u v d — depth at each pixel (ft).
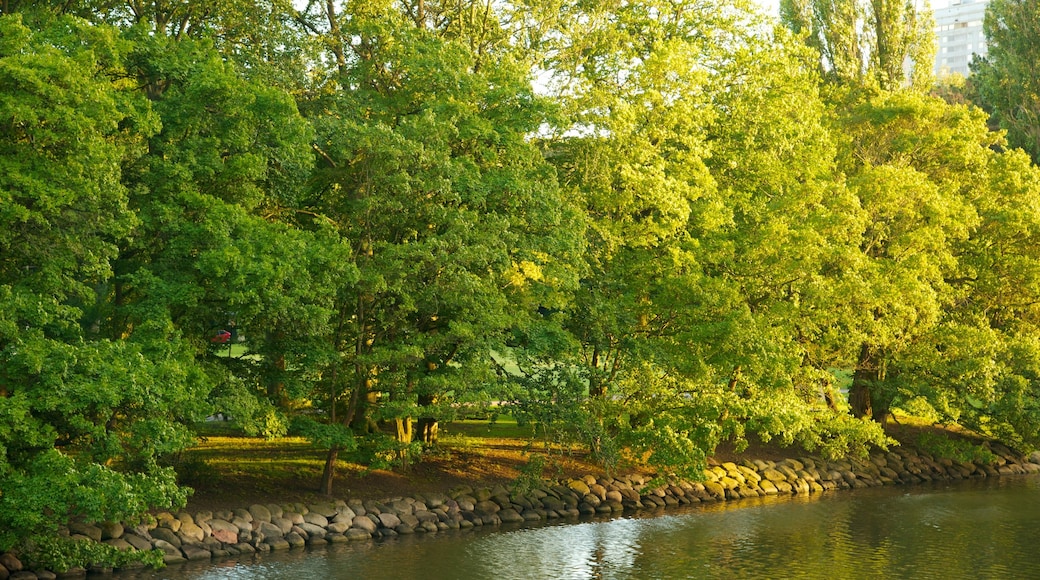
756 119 132.67
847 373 166.40
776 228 120.37
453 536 103.35
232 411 88.79
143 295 92.94
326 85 114.93
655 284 122.52
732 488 132.16
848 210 126.82
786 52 142.20
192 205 86.28
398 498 108.58
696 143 121.39
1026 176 157.79
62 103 74.54
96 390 74.64
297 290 87.15
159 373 79.15
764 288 126.82
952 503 128.77
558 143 121.60
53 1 100.48
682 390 122.42
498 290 108.47
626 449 134.10
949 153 151.84
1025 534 108.17
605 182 117.80
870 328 131.34
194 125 88.84
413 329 107.14
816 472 143.23
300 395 96.43
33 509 71.72
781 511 121.19
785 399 124.26
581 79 125.80
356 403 107.34
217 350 96.22
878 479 147.54
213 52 92.43
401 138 97.30
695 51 126.72
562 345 111.04
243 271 84.33
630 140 118.32
